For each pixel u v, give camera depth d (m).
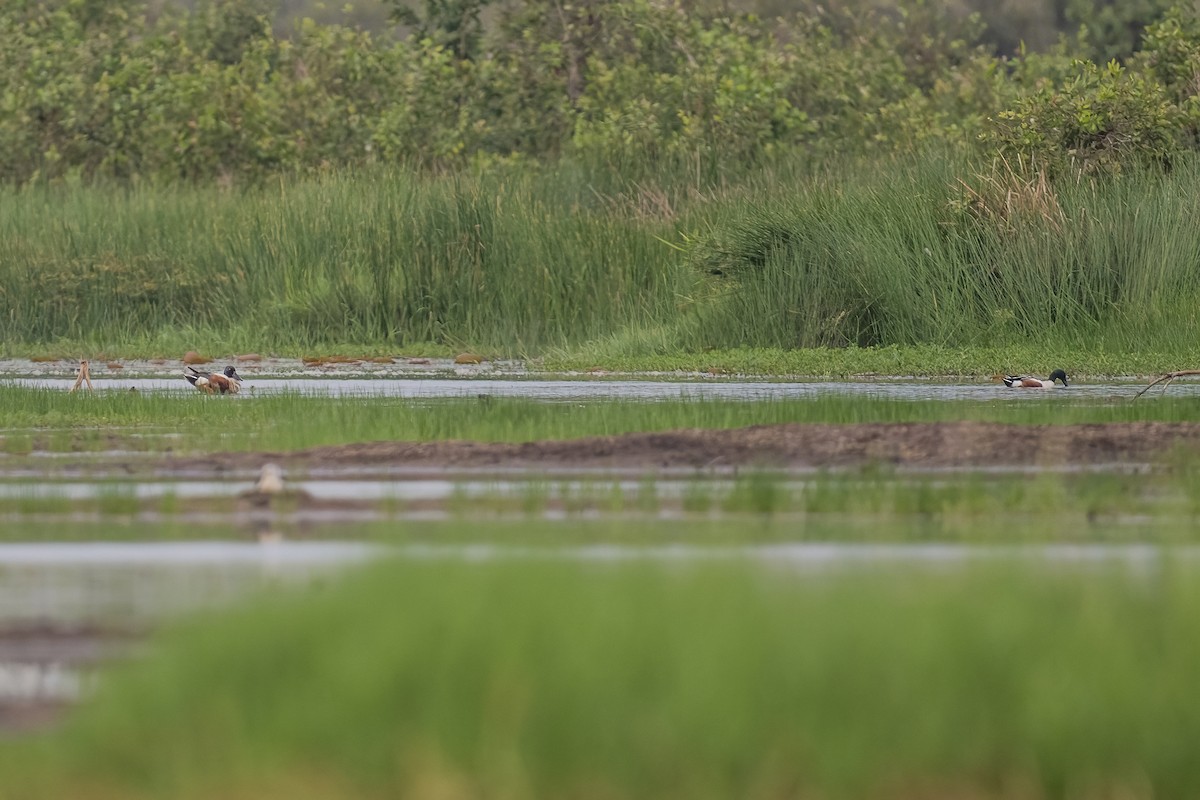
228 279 99.06
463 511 38.72
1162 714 20.39
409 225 97.88
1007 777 19.95
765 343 86.56
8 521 37.81
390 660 20.66
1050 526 36.31
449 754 19.53
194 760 19.64
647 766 19.50
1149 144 93.62
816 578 26.23
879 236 87.19
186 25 152.38
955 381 75.62
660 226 96.00
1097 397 66.19
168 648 22.73
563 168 107.06
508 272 94.94
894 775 19.83
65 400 62.69
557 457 47.91
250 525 37.19
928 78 148.12
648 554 30.34
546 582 23.97
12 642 26.11
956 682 20.81
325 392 69.38
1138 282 85.12
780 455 48.06
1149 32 111.00
